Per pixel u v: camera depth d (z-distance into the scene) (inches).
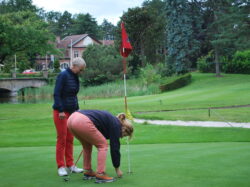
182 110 626.8
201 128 399.5
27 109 816.9
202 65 1780.3
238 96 822.5
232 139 313.6
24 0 1648.6
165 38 2196.1
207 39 1788.9
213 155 205.5
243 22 1157.1
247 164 177.3
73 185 148.1
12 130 443.8
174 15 1704.0
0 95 1672.0
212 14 2037.4
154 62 2202.3
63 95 183.8
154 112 621.9
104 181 150.7
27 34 1143.0
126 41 225.8
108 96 1258.6
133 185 143.6
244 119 488.7
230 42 1230.3
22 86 1648.6
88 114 156.3
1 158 210.1
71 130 158.6
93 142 156.3
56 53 1279.5
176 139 324.8
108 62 1588.3
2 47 1151.6
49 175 166.7
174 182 145.3
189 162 185.8
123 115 159.9
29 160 203.2
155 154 215.6
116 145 154.4
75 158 219.0
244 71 1653.5
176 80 1381.6
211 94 919.0
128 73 1658.5
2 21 1111.6
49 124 496.4
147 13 1967.3
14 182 152.9
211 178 150.2
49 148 258.7
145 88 1310.3
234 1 1157.1
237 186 137.1
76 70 186.7
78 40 2790.4
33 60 2573.8
